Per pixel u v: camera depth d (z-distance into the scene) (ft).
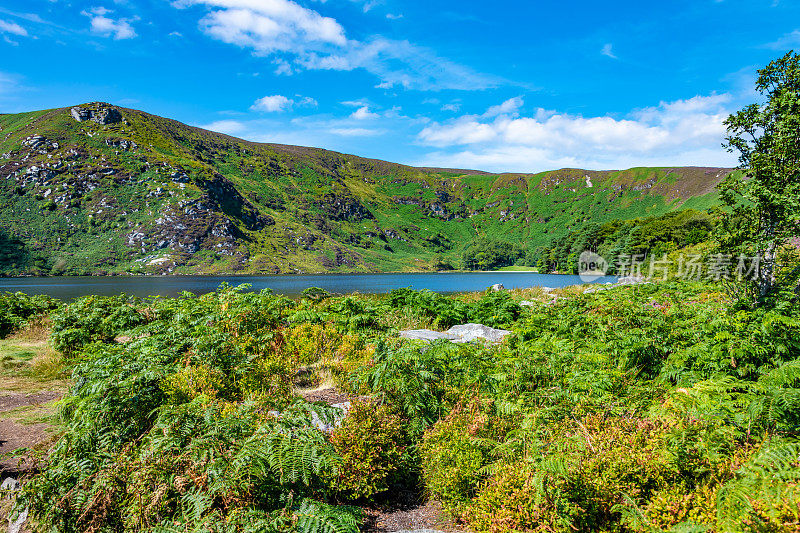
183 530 10.68
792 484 9.60
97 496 11.68
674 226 274.98
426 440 16.38
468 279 336.49
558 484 11.32
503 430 15.80
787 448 10.51
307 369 28.12
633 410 15.39
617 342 22.43
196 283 295.28
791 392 12.60
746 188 24.00
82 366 19.75
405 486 16.14
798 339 17.56
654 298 36.42
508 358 21.75
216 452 12.55
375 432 15.56
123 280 359.66
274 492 12.07
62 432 16.34
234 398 20.33
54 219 586.04
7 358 34.76
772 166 22.67
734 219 25.09
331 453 13.03
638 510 10.62
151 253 572.92
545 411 15.49
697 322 23.26
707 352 19.01
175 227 609.01
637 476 11.65
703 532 9.43
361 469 14.43
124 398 15.62
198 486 11.86
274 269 595.88
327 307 42.65
